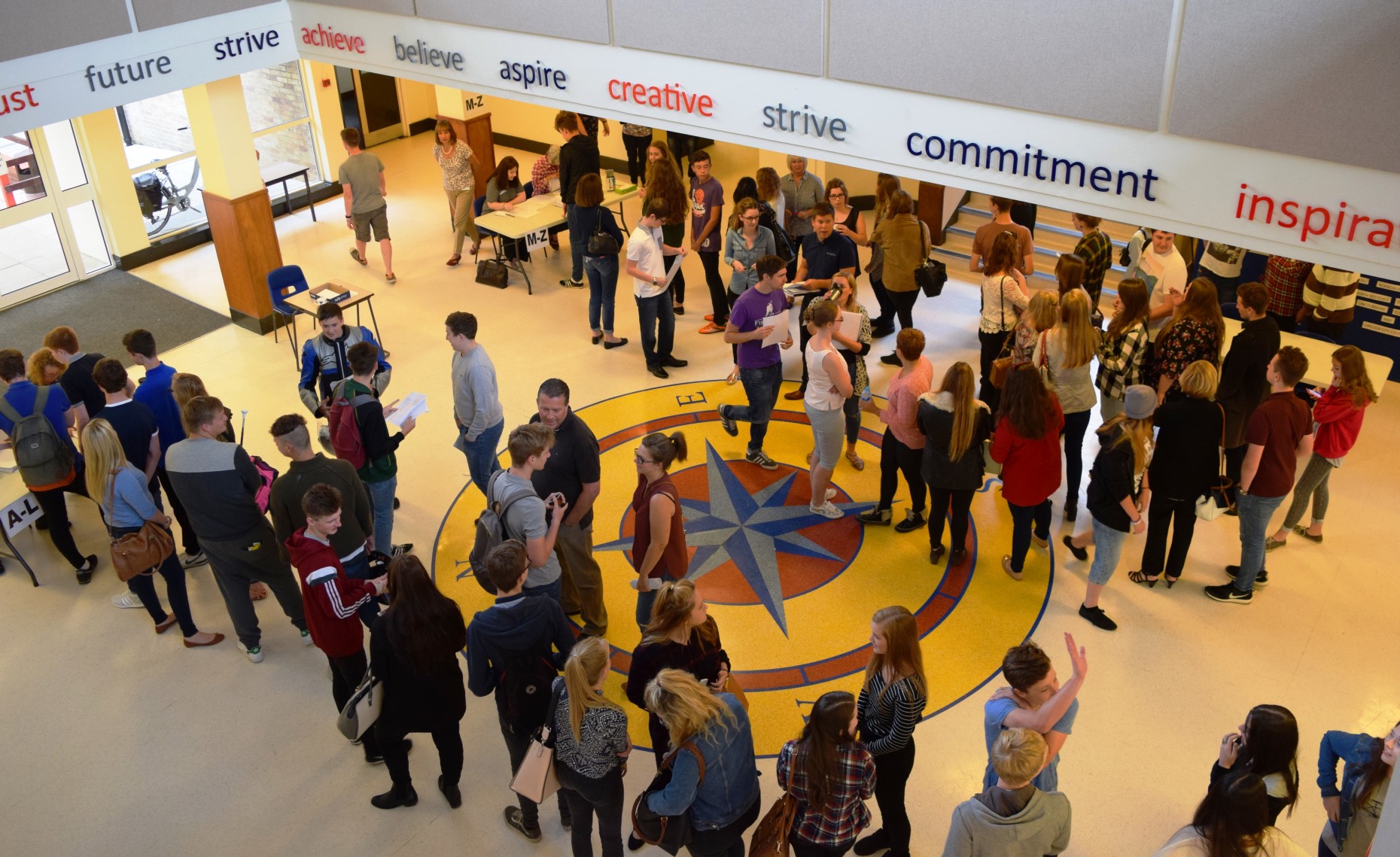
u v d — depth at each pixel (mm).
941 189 11164
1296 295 8531
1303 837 5215
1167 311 7816
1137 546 7156
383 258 11391
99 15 7684
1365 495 7531
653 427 8547
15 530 6941
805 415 8680
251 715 6137
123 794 5656
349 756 5859
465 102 12594
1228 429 7086
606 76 7023
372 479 6516
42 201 10922
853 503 7629
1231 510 7406
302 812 5531
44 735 6023
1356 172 4410
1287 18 4328
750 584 6891
